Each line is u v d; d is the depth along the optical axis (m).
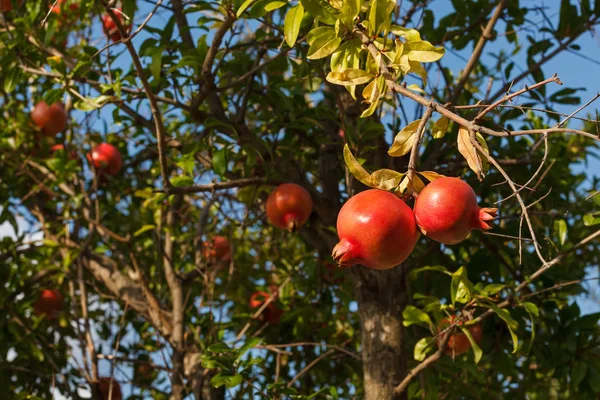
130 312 4.73
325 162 3.71
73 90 3.25
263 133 3.70
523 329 3.35
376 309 3.06
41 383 4.36
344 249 1.59
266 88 3.57
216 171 3.04
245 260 4.62
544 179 3.59
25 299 4.30
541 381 3.74
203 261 4.16
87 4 2.87
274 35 3.39
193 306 4.30
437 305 2.72
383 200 1.59
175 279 3.98
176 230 4.10
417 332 3.44
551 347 3.33
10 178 4.71
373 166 3.19
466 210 1.57
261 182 3.08
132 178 4.97
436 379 3.52
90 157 4.30
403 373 2.96
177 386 3.61
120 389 4.08
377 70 1.89
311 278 3.98
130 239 4.41
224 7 2.71
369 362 2.99
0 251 4.44
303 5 1.97
